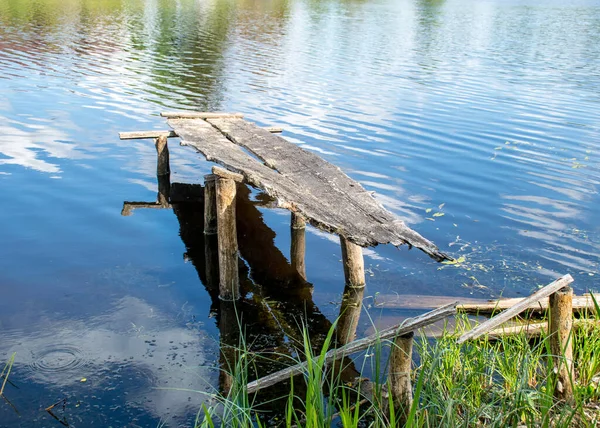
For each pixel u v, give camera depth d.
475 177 10.89
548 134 13.59
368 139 12.90
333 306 6.67
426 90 17.67
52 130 12.75
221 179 6.62
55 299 6.58
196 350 5.76
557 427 3.94
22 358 5.50
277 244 8.30
